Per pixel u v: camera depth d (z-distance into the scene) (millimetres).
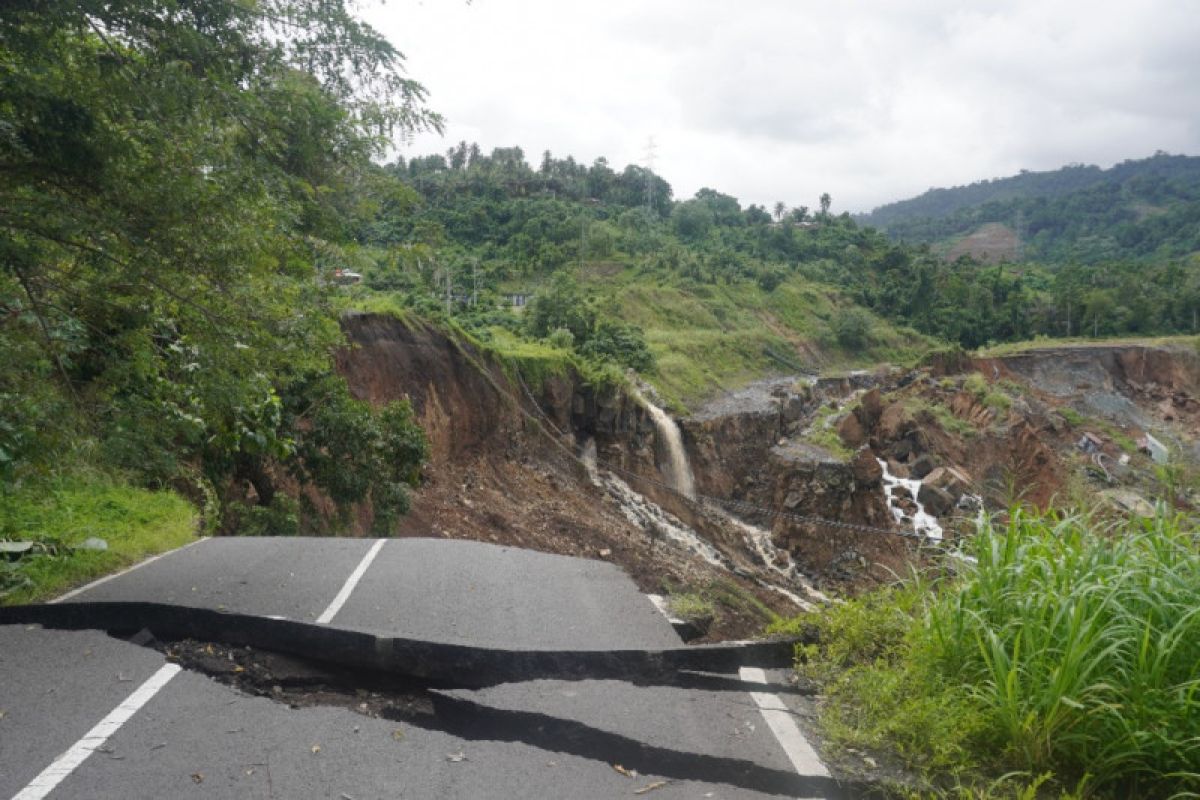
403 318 34562
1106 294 125000
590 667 4840
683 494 54875
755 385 78375
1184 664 3932
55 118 5582
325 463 18641
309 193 7816
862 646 5188
